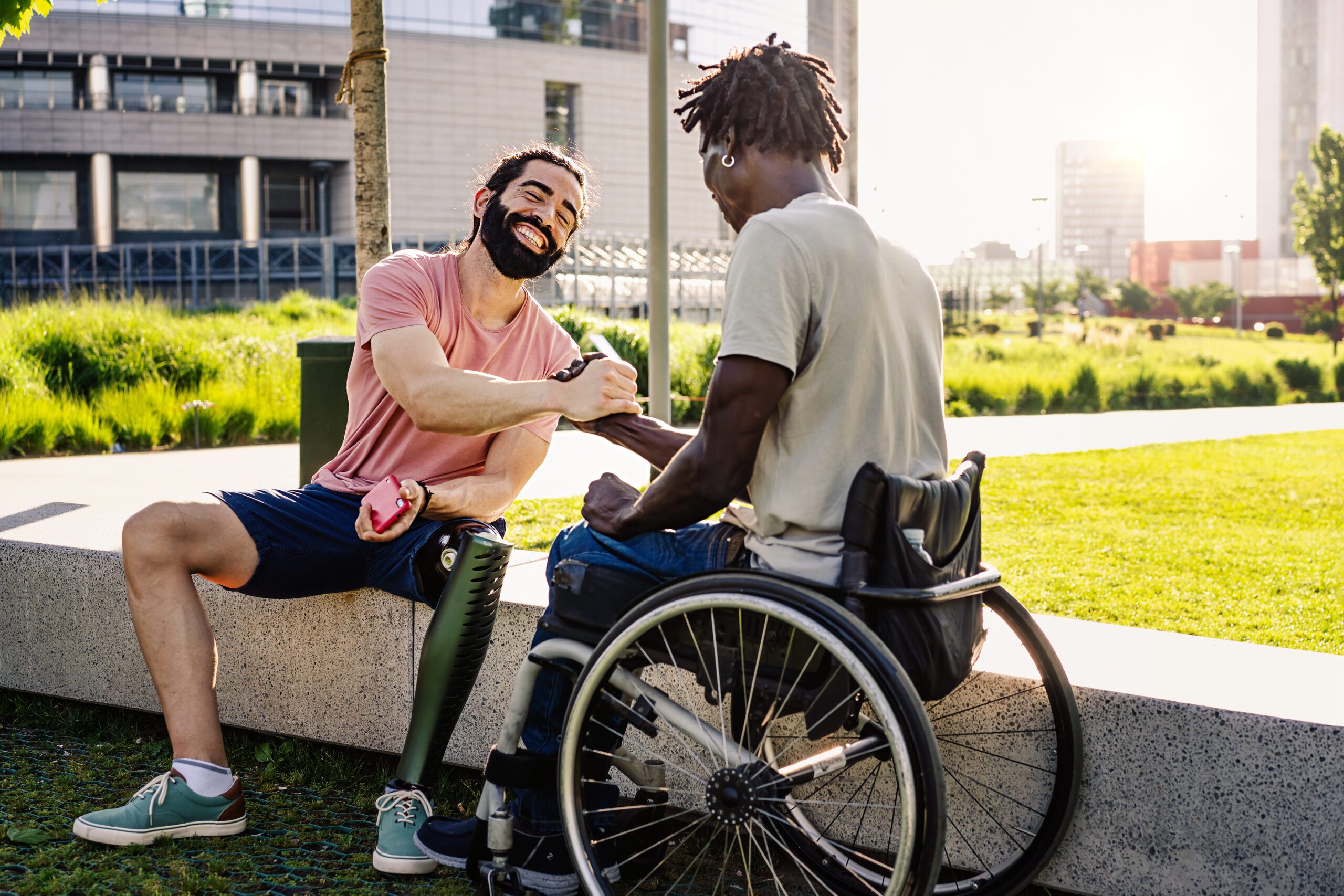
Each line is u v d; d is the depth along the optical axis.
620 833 2.29
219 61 50.81
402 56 55.34
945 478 2.13
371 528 2.71
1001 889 2.35
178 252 42.34
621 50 59.75
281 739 3.32
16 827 2.66
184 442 10.28
